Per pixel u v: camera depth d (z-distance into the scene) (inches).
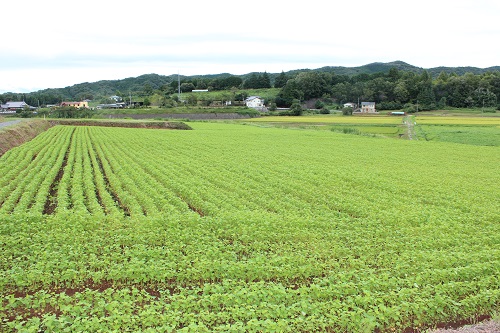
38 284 531.2
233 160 1582.2
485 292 501.7
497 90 6127.0
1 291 510.9
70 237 660.1
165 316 429.7
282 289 488.4
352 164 1604.3
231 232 724.0
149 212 858.8
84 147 1868.8
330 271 565.6
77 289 528.7
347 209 927.7
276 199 989.8
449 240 700.7
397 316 453.1
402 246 680.4
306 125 3929.6
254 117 5231.3
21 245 631.2
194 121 4416.8
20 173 1182.3
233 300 466.9
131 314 445.7
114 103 7258.9
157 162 1489.9
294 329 425.1
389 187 1159.6
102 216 788.6
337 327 442.9
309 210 893.8
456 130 3390.7
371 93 6899.6
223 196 981.8
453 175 1430.9
